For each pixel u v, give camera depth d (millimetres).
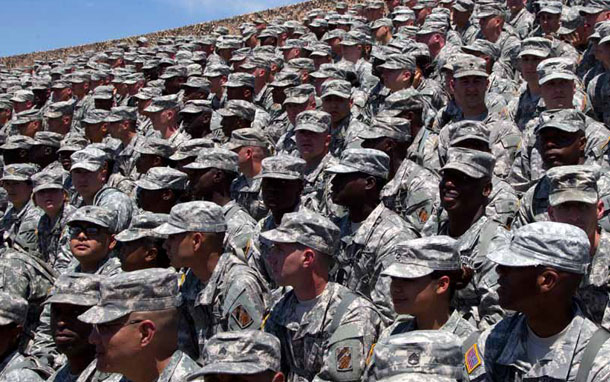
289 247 5684
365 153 6781
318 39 19562
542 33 15047
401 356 3779
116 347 4898
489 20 14398
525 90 10258
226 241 7309
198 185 8547
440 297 5074
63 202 10375
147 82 19516
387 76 12273
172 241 6617
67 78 20156
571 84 8859
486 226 5977
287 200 7609
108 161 10492
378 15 21250
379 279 6086
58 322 5961
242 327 6180
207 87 15477
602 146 8547
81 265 7957
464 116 9992
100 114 13664
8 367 6336
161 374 4914
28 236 10453
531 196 6840
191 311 6707
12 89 23750
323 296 5688
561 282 4168
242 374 4398
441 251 5051
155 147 10820
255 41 21734
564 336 4188
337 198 6828
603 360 4004
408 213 7762
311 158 9305
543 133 7051
